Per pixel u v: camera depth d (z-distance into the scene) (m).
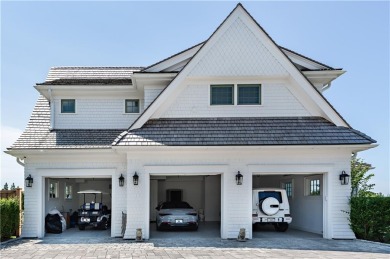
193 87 15.00
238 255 10.67
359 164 20.52
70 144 15.18
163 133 14.10
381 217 13.20
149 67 15.68
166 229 16.92
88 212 16.95
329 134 14.09
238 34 14.82
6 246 12.48
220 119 14.86
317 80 16.22
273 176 20.77
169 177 21.55
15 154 14.84
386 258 10.24
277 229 16.42
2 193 15.09
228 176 13.99
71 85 16.64
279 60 14.73
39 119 17.11
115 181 15.01
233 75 14.63
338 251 11.31
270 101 15.02
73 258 10.38
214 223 20.06
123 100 17.44
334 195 14.01
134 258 10.31
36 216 14.75
